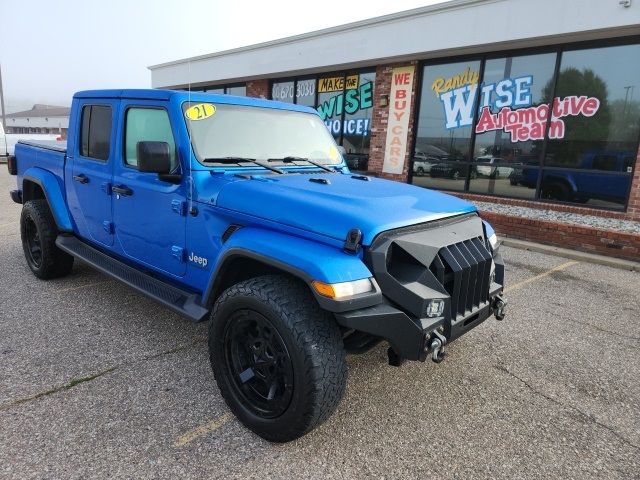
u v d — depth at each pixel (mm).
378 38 10352
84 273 5242
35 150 5086
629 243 7008
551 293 5457
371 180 3490
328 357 2301
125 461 2359
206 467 2350
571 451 2615
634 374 3537
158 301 3180
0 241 6633
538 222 7922
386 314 2303
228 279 2869
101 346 3561
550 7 7746
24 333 3732
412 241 2520
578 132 8414
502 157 9477
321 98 12945
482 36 8641
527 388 3273
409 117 10734
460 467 2447
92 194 4043
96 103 3918
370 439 2635
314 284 2240
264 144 3529
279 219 2602
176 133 3117
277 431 2457
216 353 2709
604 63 7996
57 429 2576
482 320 2963
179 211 3131
